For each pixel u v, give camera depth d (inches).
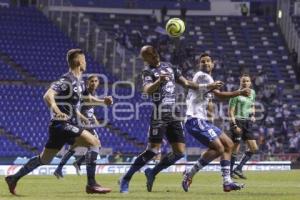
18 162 3289.9
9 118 3469.5
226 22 4436.5
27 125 3484.3
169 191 1339.8
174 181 1878.7
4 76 3676.2
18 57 3806.6
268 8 4569.4
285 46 4338.1
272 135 3663.9
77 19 3988.7
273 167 3125.0
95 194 1213.1
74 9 4279.0
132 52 3929.6
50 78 3772.1
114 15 4318.4
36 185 1571.1
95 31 3922.2
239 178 2100.1
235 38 4340.6
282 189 1438.2
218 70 4094.5
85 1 4301.2
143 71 1266.0
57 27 4057.6
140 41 4148.6
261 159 3442.4
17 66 3762.3
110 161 3383.4
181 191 1342.3
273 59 4242.1
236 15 4539.9
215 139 1288.1
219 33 4355.3
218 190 1385.3
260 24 4458.7
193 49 4151.1
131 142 3575.3
